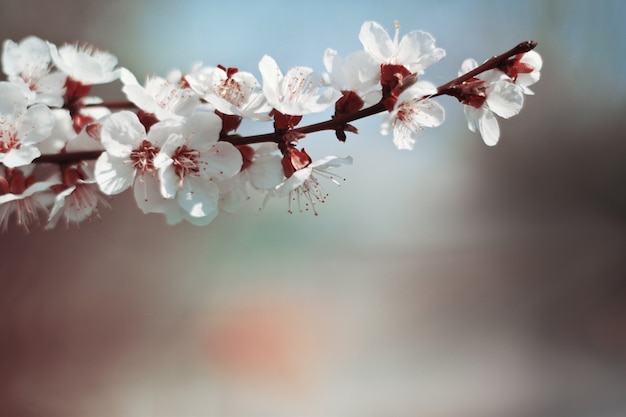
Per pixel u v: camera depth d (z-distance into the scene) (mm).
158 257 1600
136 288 1507
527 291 2258
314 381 1486
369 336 1803
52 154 395
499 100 389
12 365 1210
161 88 395
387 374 1525
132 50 1402
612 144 3096
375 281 2289
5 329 1222
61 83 414
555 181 3244
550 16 2793
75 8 1229
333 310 1981
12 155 375
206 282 1762
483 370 1546
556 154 3205
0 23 1124
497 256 2631
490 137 393
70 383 1262
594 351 1691
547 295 2184
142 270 1544
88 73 413
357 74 390
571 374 1525
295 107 382
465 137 3328
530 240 2873
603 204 3131
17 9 1139
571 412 1332
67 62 413
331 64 391
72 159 392
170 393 1364
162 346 1493
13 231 1233
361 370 1556
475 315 2004
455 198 3359
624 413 1336
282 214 2299
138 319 1485
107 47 1341
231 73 394
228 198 401
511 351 1683
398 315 1994
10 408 1150
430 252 2709
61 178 397
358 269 2412
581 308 2029
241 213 2045
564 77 3021
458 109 3219
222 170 389
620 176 3070
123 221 1479
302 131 391
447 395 1393
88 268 1393
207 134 386
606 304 2043
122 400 1287
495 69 395
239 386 1449
